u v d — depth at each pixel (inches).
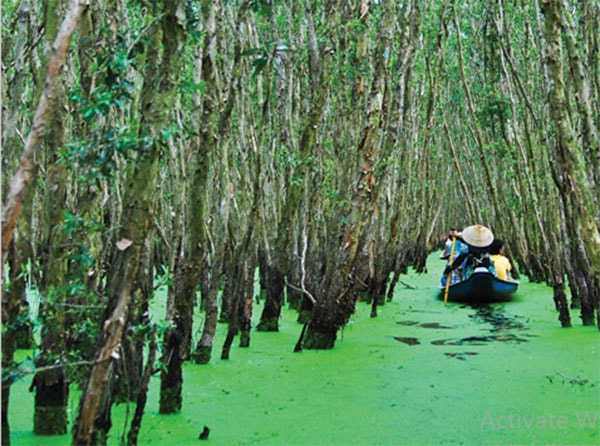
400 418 241.6
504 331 424.5
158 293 553.3
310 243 478.6
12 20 321.4
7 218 135.6
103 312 168.2
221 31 341.4
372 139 350.6
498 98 607.5
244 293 362.9
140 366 235.9
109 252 302.4
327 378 297.3
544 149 510.3
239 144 378.9
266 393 272.8
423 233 919.7
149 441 216.1
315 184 448.5
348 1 436.8
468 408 252.8
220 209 324.2
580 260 418.9
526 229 743.7
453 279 628.4
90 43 222.5
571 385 281.0
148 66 173.8
